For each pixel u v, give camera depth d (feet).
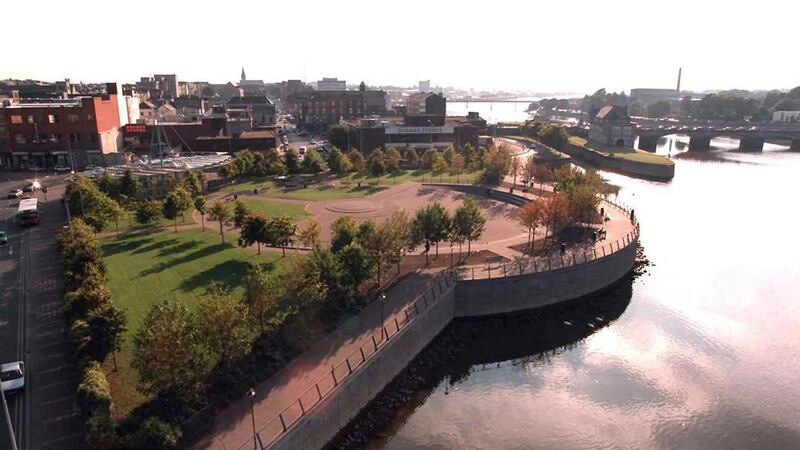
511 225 293.23
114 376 137.28
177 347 117.91
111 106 480.23
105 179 319.68
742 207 386.73
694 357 183.21
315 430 127.85
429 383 167.63
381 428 144.36
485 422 149.07
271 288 152.05
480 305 209.97
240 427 119.96
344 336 162.81
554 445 139.74
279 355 147.74
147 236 264.31
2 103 465.06
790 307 221.05
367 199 357.20
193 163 403.54
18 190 349.82
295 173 452.35
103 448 108.27
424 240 232.73
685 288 240.12
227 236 265.13
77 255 191.01
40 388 133.39
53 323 168.55
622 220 295.89
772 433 145.18
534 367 178.91
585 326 206.80
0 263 221.87
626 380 169.89
